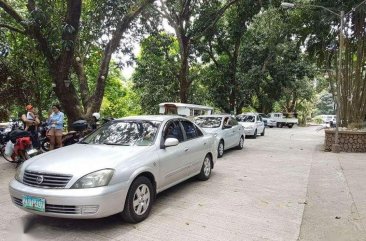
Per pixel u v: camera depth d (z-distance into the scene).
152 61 28.55
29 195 4.82
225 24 28.53
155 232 4.99
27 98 16.95
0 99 15.85
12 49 16.48
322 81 52.06
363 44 15.16
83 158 5.22
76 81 19.09
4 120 16.19
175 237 4.82
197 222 5.41
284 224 5.39
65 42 11.22
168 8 21.55
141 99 31.80
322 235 4.98
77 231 4.99
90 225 5.21
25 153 9.36
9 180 8.10
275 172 9.60
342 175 9.24
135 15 13.76
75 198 4.59
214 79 32.53
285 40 30.80
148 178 5.76
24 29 12.40
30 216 5.58
